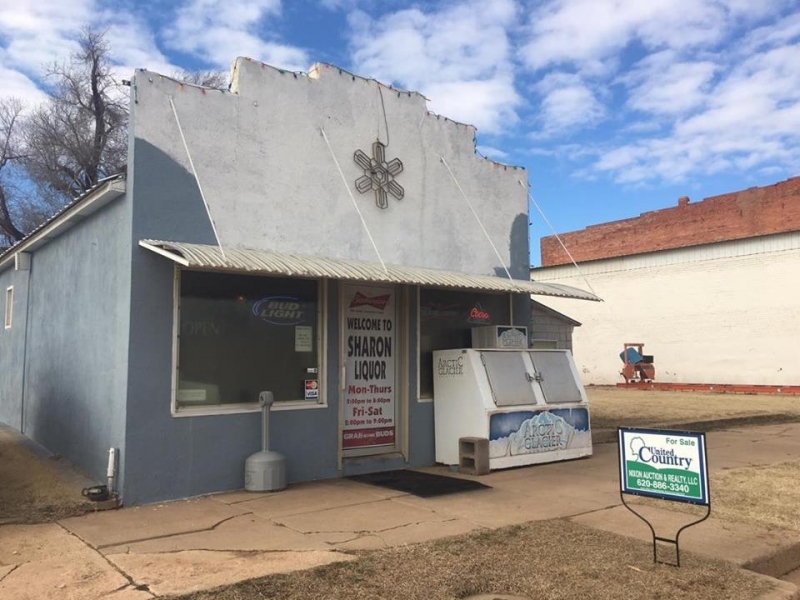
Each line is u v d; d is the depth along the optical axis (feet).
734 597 14.93
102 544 18.12
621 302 100.22
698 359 90.27
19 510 21.59
